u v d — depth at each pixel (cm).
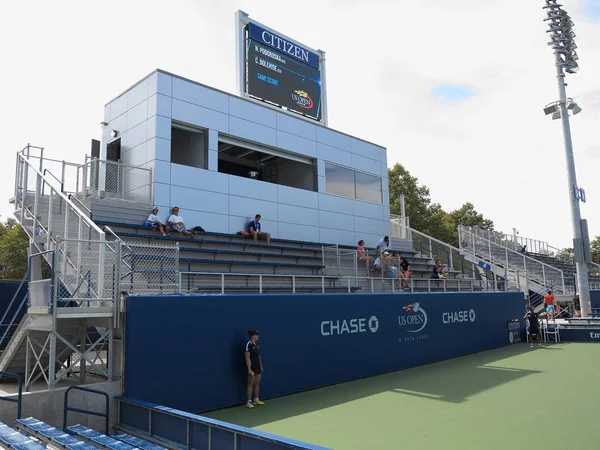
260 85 2084
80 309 863
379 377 1391
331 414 962
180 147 1873
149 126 1647
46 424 753
